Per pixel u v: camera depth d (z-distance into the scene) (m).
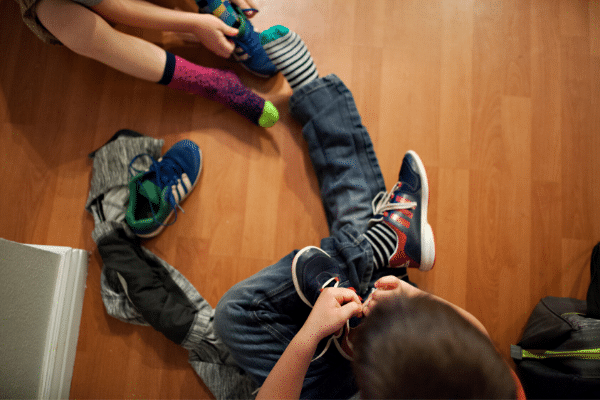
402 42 1.24
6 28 1.21
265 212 1.19
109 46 1.02
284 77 1.18
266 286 1.00
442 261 1.18
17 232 1.17
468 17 1.25
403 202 1.07
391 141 1.21
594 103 1.23
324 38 1.24
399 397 0.44
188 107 1.21
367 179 1.14
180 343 1.08
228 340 1.00
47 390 1.01
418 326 0.47
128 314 1.11
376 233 1.06
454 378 0.43
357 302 0.83
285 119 1.22
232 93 1.13
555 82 1.23
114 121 1.21
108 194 1.15
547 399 0.92
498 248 1.18
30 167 1.19
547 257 1.17
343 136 1.13
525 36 1.24
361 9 1.24
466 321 0.52
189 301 1.13
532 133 1.22
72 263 1.10
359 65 1.23
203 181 1.20
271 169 1.20
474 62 1.24
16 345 0.87
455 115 1.22
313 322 0.80
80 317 1.15
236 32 1.12
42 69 1.21
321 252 0.99
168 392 1.13
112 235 1.11
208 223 1.18
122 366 1.14
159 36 1.22
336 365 0.96
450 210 1.19
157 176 1.12
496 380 0.45
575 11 1.24
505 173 1.20
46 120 1.20
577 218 1.19
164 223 1.15
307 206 1.19
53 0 0.95
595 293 0.99
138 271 1.10
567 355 0.90
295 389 0.78
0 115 1.20
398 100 1.22
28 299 0.91
